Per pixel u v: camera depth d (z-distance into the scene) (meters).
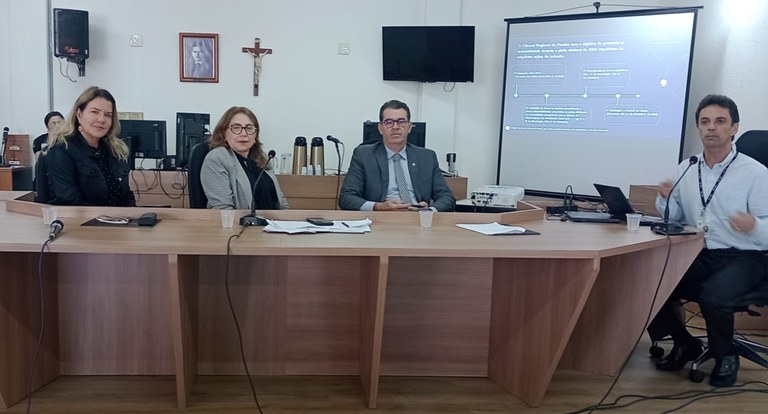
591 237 2.38
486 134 5.36
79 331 2.48
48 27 5.03
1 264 2.10
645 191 4.02
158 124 4.36
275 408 2.28
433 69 5.13
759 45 3.90
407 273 2.59
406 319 2.61
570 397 2.48
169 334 2.51
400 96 5.32
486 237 2.29
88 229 2.19
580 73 4.75
